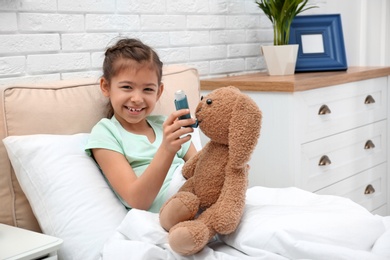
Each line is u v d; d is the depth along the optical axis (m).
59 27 1.90
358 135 2.57
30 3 1.81
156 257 1.29
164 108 1.86
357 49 3.19
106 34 2.06
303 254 1.18
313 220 1.26
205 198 1.35
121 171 1.51
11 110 1.53
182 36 2.37
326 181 2.37
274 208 1.36
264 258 1.22
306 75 2.45
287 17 2.52
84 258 1.41
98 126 1.60
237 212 1.29
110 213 1.47
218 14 2.54
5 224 1.54
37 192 1.48
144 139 1.64
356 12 3.16
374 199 2.75
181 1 2.35
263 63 2.81
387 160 2.83
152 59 1.59
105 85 1.65
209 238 1.28
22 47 1.80
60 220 1.45
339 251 1.16
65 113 1.62
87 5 1.99
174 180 1.56
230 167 1.32
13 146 1.49
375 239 1.27
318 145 2.30
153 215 1.40
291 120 2.13
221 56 2.57
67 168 1.50
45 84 1.65
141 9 2.19
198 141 1.87
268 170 2.22
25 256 1.26
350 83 2.49
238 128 1.30
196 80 2.05
